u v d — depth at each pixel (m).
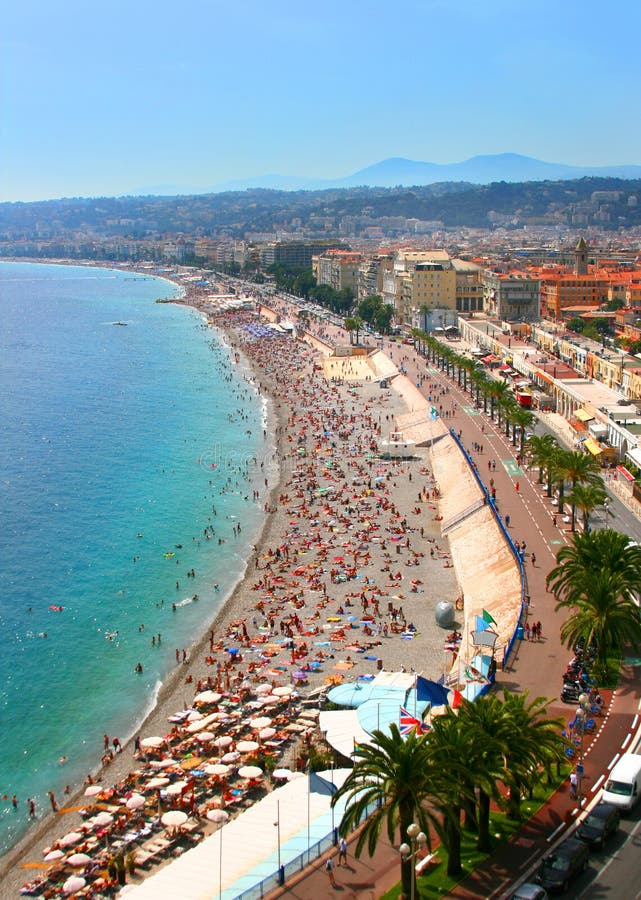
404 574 174.00
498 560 164.00
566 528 176.75
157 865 94.69
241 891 76.94
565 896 70.62
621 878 72.75
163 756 116.50
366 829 73.38
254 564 183.12
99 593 172.25
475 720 78.12
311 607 160.38
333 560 182.50
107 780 113.50
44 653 148.62
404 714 91.50
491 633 118.44
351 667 136.38
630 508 188.75
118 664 144.38
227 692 131.25
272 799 95.69
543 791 86.38
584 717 88.75
